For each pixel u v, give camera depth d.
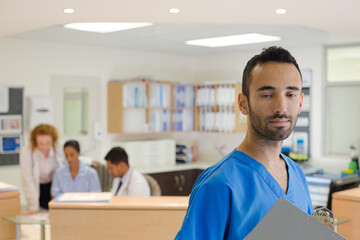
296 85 1.11
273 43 6.33
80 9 3.65
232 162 1.17
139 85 6.86
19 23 4.22
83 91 6.66
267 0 3.26
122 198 3.25
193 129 7.55
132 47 6.88
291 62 1.12
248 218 1.12
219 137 7.62
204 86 7.36
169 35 5.73
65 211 3.05
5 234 3.78
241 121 7.02
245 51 7.21
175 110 7.33
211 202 1.11
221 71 7.62
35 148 4.64
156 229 3.01
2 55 5.89
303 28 5.09
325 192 4.37
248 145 1.20
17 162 6.04
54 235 3.06
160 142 7.17
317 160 6.48
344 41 6.08
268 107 1.11
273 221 1.01
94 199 3.12
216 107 7.21
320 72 6.45
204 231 1.11
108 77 6.93
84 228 3.04
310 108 6.55
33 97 6.06
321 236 0.97
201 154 7.95
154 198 3.25
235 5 3.43
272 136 1.12
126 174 3.85
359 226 3.24
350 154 6.26
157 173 6.82
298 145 6.61
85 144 6.69
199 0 3.30
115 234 3.03
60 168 4.51
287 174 1.26
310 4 3.34
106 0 3.36
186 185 7.21
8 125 5.94
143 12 3.73
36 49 6.18
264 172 1.17
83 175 4.50
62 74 6.43
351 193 3.37
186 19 3.99
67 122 6.49
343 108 6.41
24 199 6.09
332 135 6.52
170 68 7.70
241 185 1.14
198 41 6.25
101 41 6.27
